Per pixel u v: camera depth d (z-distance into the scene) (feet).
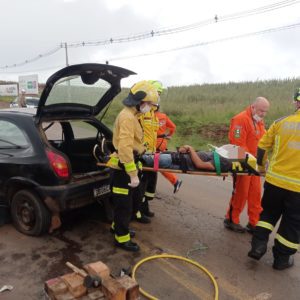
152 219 15.84
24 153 13.17
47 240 13.32
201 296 10.19
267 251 13.24
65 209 12.87
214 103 64.75
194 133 44.21
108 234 14.01
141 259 12.16
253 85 89.92
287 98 62.80
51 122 14.48
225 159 12.48
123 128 11.20
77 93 14.64
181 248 13.15
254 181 14.24
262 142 12.19
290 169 11.16
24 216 13.55
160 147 16.28
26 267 11.36
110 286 8.03
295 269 11.98
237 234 14.57
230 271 11.66
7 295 9.90
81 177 13.61
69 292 8.12
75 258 12.02
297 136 10.94
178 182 16.58
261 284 10.95
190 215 16.49
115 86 15.44
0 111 14.90
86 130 16.47
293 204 11.17
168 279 11.00
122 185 12.16
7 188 13.80
